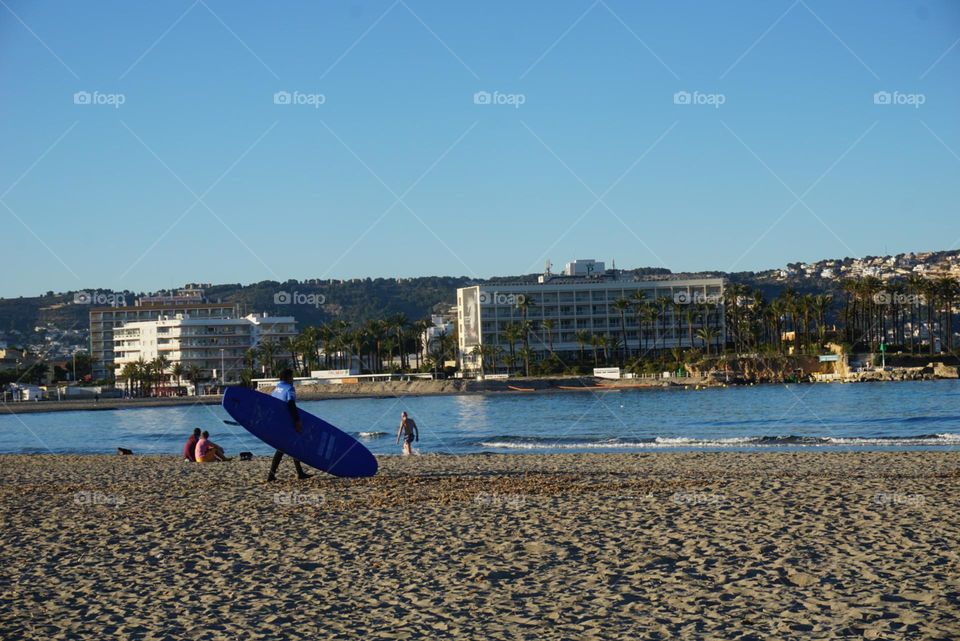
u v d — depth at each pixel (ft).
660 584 31.65
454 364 640.17
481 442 161.58
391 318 651.66
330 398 488.02
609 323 574.56
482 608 29.32
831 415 230.89
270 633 27.27
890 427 183.83
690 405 310.86
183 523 47.34
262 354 646.33
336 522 46.42
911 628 25.75
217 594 32.12
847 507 46.73
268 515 49.14
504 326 575.79
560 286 573.74
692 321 552.82
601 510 48.01
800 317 558.56
